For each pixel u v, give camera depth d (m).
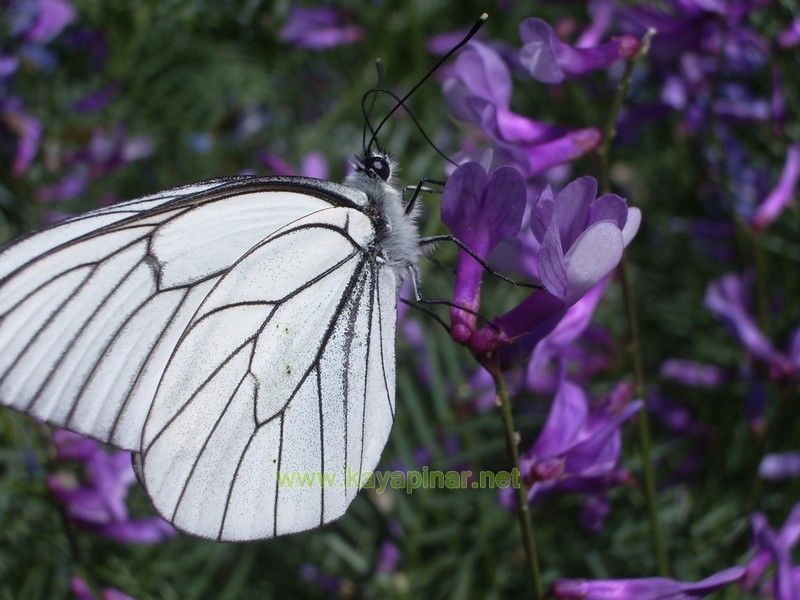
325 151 0.29
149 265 0.20
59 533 0.24
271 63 0.30
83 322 0.19
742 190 0.27
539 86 0.28
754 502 0.24
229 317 0.20
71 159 0.28
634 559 0.24
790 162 0.25
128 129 0.28
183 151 0.29
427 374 0.24
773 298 0.26
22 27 0.27
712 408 0.25
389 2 0.30
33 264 0.19
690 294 0.27
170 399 0.20
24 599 0.24
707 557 0.24
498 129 0.21
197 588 0.24
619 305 0.27
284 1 0.29
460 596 0.24
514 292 0.24
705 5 0.25
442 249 0.25
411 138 0.28
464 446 0.24
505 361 0.19
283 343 0.20
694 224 0.27
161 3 0.28
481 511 0.24
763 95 0.26
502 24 0.31
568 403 0.21
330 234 0.20
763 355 0.24
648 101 0.28
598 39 0.25
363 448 0.21
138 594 0.24
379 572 0.24
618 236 0.19
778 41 0.25
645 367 0.27
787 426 0.25
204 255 0.20
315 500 0.20
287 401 0.20
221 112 0.29
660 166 0.28
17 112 0.27
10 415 0.23
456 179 0.19
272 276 0.20
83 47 0.28
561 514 0.24
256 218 0.20
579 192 0.19
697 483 0.25
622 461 0.24
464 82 0.21
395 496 0.24
